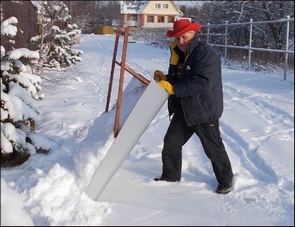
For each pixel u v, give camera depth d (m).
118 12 70.25
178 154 4.62
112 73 4.69
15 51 4.94
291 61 16.05
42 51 11.40
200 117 4.23
